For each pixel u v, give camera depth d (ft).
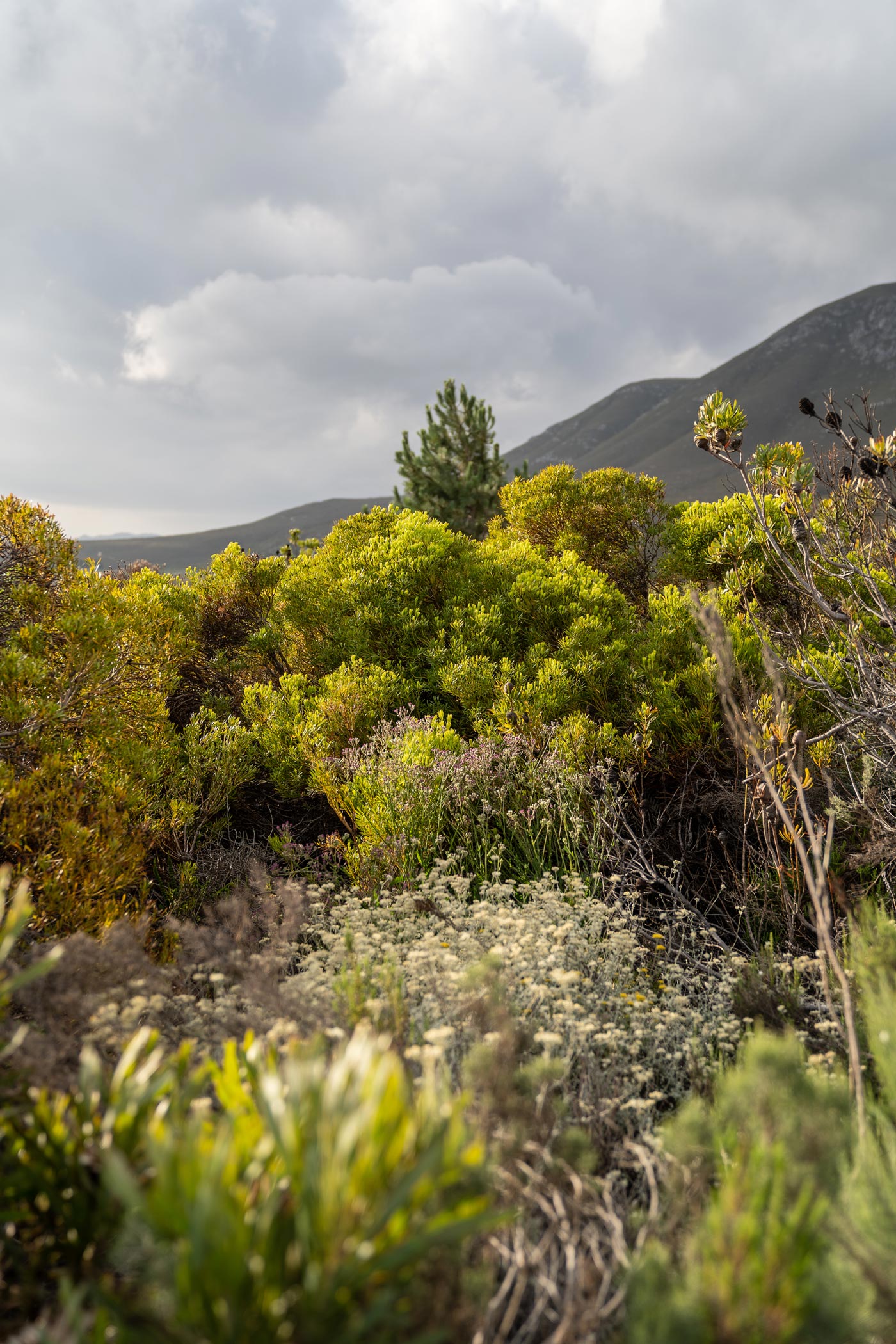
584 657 17.40
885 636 15.05
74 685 12.05
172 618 16.79
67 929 9.44
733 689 13.08
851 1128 5.43
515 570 21.83
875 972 7.16
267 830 17.39
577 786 13.71
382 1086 3.61
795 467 12.66
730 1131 5.14
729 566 19.29
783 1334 3.35
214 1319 3.22
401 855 13.01
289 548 35.99
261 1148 3.78
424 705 19.31
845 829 11.82
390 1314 3.39
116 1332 3.84
